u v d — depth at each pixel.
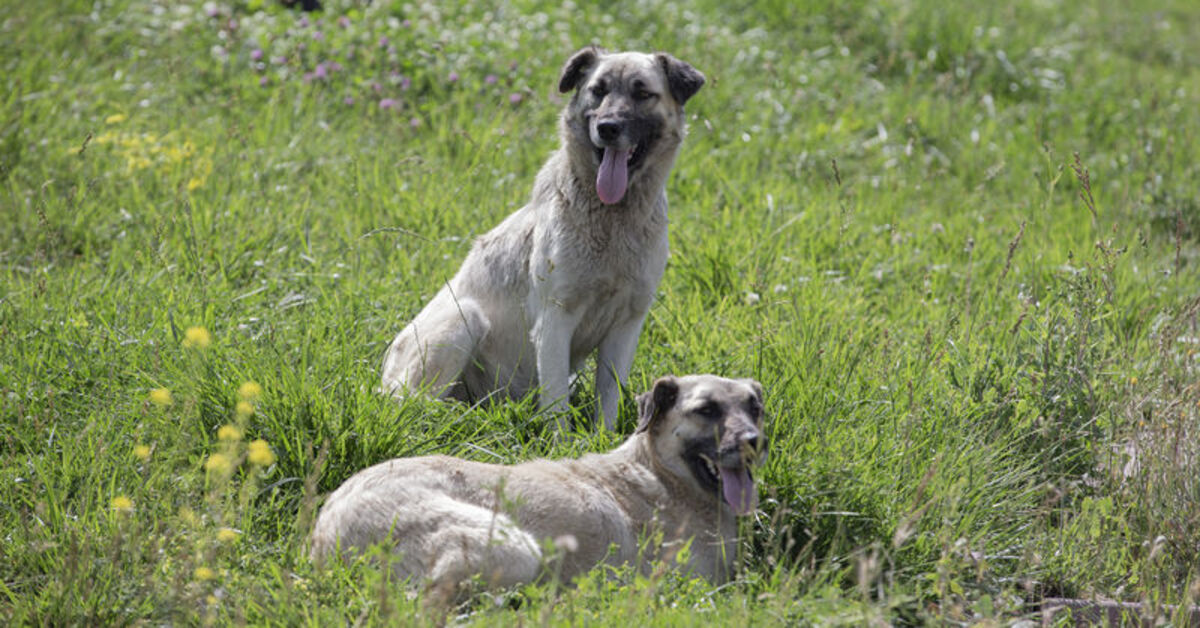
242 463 8.88
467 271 11.80
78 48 20.86
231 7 23.22
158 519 7.99
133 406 9.56
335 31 21.38
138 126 17.58
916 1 29.66
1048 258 15.40
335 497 8.09
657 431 8.73
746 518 8.56
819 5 27.91
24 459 8.87
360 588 7.39
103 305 11.62
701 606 7.39
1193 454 9.41
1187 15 41.41
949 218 17.45
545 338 10.97
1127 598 8.44
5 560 7.69
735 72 22.81
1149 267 15.31
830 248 15.49
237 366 9.88
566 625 6.73
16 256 13.42
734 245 14.30
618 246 10.84
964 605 7.81
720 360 11.16
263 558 7.83
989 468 9.46
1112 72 28.05
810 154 19.69
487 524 7.48
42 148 15.89
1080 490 9.75
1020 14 33.69
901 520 8.45
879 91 23.66
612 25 24.28
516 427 10.30
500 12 23.97
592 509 8.08
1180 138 22.28
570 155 10.97
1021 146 21.41
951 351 11.55
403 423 9.45
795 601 7.37
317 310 11.83
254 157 16.58
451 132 18.33
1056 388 10.65
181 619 6.92
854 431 9.73
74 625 7.00
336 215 15.22
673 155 11.12
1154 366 11.55
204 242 13.45
